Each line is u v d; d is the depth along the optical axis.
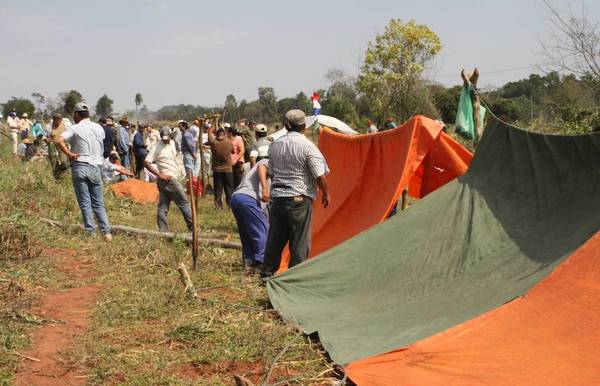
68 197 12.64
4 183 12.59
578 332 4.74
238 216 8.34
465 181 7.29
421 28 36.91
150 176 19.36
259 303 6.87
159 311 6.35
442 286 6.26
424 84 37.31
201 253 9.27
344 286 6.77
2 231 8.36
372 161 8.80
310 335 5.81
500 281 5.85
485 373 4.60
